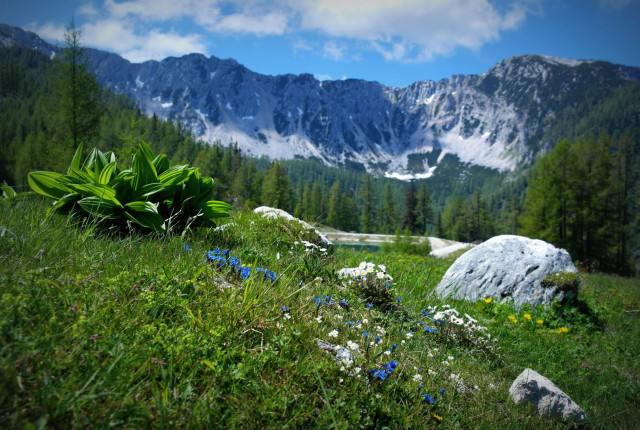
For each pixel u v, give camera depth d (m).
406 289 6.19
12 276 2.25
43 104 32.88
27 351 1.78
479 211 113.12
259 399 2.18
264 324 2.77
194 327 2.51
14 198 4.49
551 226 43.03
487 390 3.66
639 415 4.29
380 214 129.75
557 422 3.58
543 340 6.10
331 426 2.19
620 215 47.75
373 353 3.11
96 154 5.44
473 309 7.02
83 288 2.50
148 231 4.80
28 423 1.42
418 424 2.59
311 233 7.01
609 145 44.09
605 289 12.91
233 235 5.69
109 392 1.76
